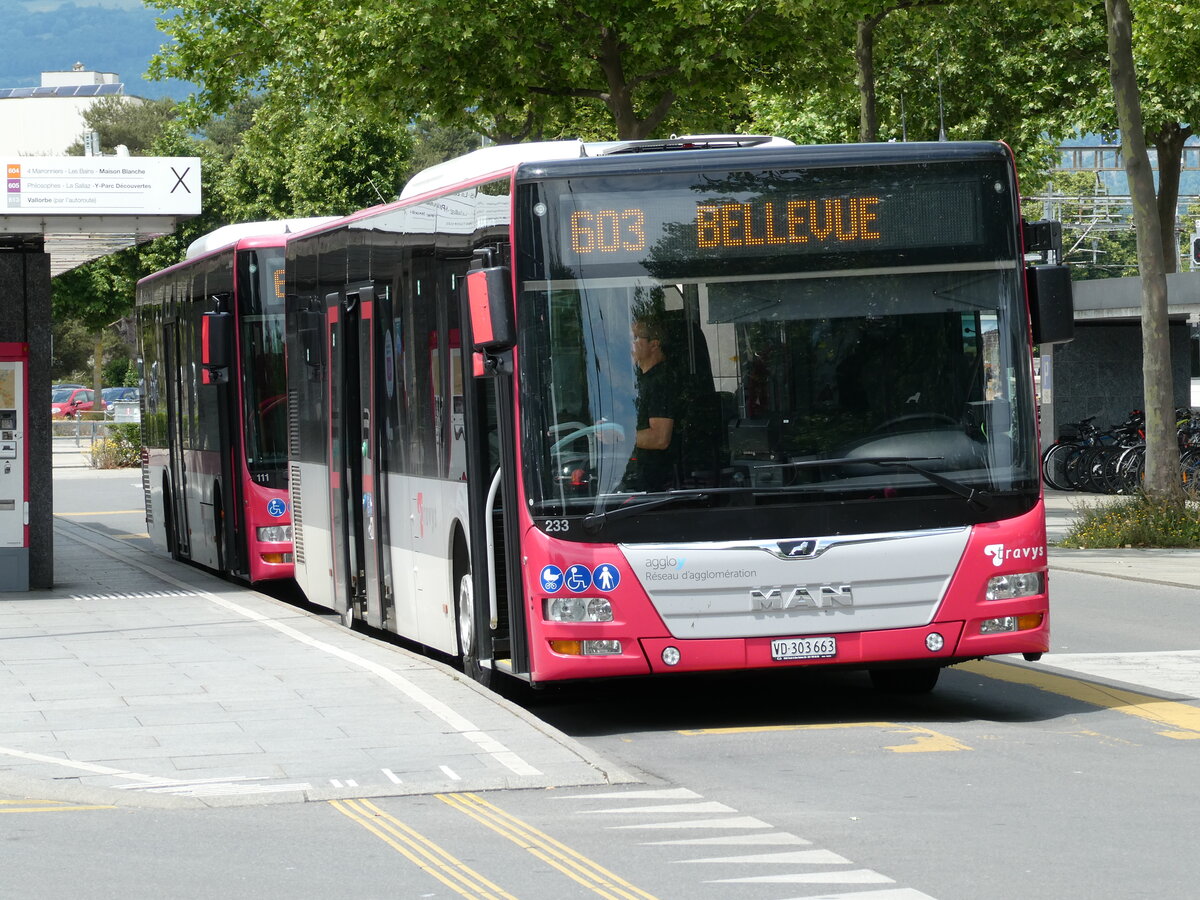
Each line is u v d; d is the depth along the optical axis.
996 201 26.30
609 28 68.06
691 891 16.34
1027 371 26.16
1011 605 25.91
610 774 21.78
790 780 21.89
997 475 25.95
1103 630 38.62
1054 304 25.88
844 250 25.97
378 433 34.75
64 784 21.25
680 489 25.44
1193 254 55.06
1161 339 60.59
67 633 36.59
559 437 25.48
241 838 18.92
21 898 16.55
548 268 25.66
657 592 25.25
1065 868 17.02
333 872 17.33
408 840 18.69
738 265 25.83
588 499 25.39
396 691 27.67
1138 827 18.89
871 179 26.06
